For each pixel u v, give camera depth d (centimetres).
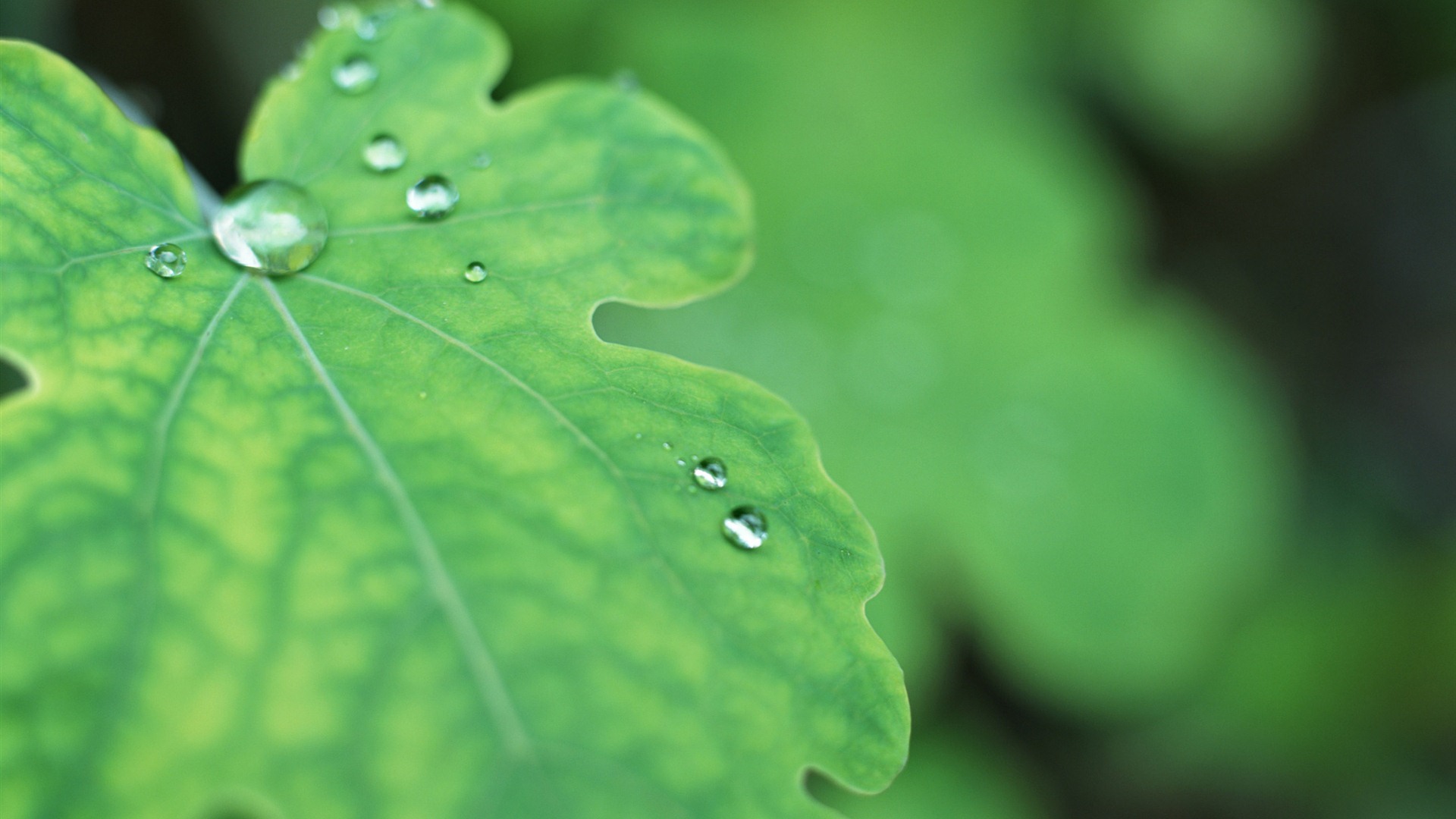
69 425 18
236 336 19
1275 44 38
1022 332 31
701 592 18
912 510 30
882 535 29
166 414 18
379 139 20
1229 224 49
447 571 18
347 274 19
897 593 29
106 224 19
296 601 18
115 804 18
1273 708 38
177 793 18
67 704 18
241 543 18
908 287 31
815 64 32
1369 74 48
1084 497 31
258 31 25
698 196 20
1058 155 33
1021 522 30
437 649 18
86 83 19
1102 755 39
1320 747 38
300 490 18
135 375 19
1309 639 39
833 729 18
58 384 18
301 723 18
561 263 20
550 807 18
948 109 32
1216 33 36
